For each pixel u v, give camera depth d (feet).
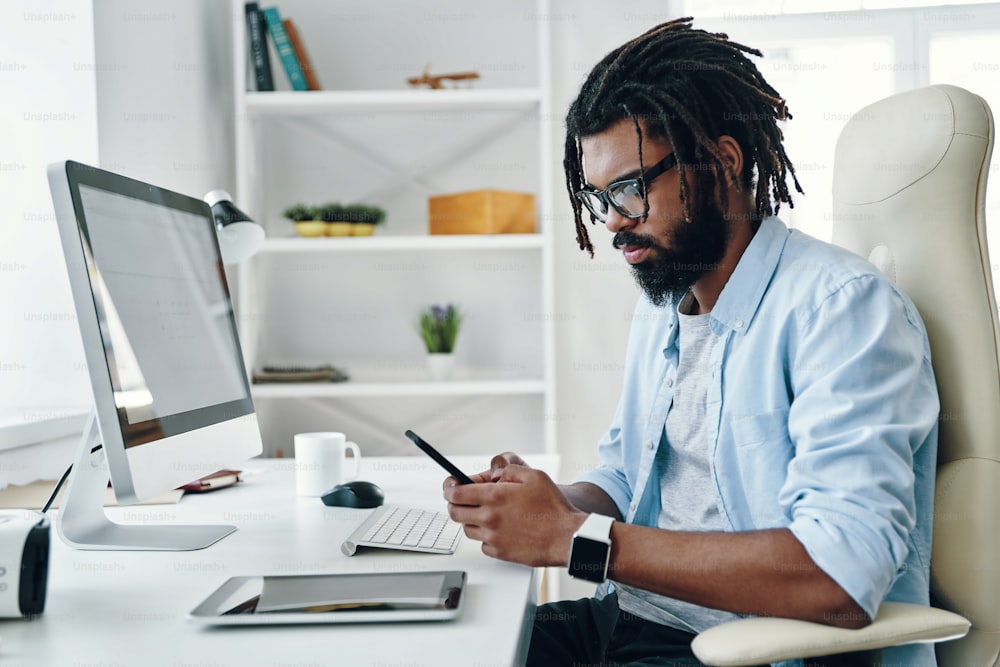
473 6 8.54
